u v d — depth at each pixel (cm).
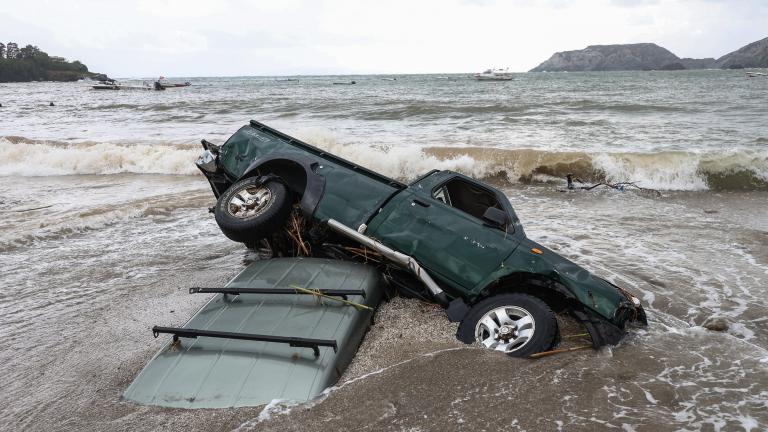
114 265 643
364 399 325
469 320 420
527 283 448
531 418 309
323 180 536
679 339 427
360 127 2080
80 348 439
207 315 391
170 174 1341
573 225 830
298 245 528
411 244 478
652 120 2147
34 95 7350
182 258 666
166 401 324
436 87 7544
